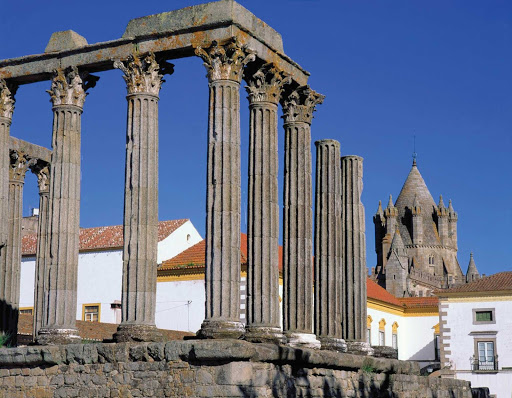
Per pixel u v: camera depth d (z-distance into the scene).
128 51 28.56
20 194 37.97
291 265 30.34
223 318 25.72
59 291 28.72
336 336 32.81
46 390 26.62
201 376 24.19
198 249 66.00
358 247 35.56
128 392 25.16
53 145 29.75
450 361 81.75
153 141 28.00
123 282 27.23
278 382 25.41
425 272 182.75
